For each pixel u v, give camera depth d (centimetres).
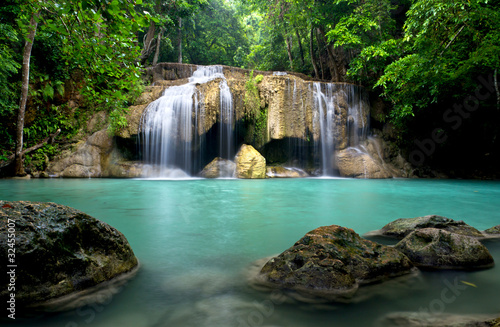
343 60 2011
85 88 471
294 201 627
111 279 206
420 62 1041
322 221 427
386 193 791
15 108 1141
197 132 1251
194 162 1330
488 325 143
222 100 1266
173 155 1280
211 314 161
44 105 1280
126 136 1238
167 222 412
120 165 1247
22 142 1149
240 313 162
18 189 792
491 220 455
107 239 216
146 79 1534
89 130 1300
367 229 379
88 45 382
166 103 1270
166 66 1588
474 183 1154
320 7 1786
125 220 423
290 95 1335
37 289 170
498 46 979
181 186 915
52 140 1246
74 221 202
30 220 186
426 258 238
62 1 323
